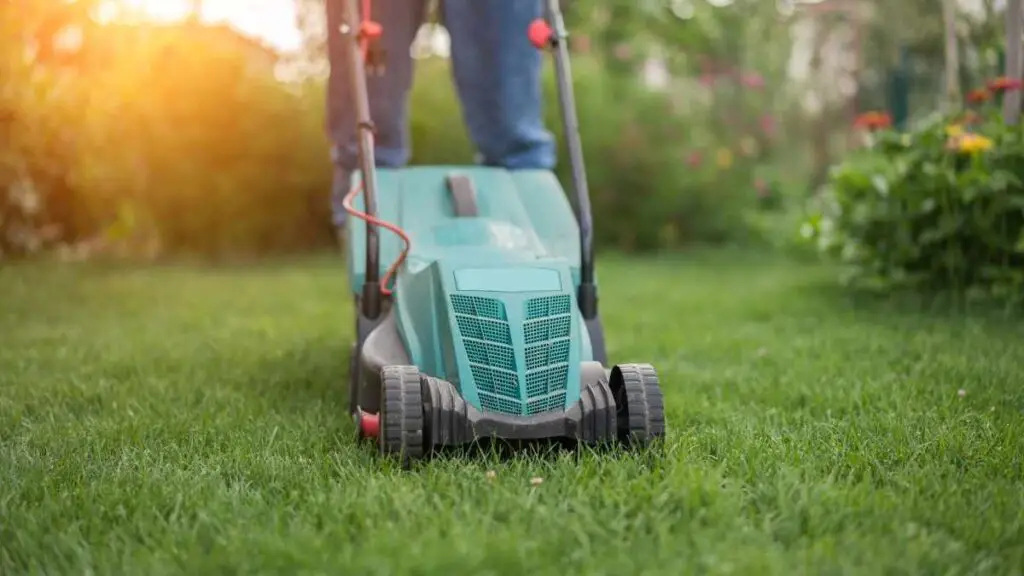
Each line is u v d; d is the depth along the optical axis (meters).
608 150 11.29
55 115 7.55
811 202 10.46
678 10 13.79
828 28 13.56
